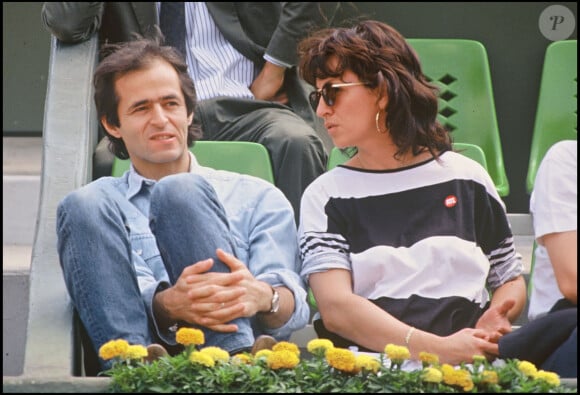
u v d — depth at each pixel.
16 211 9.83
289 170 8.49
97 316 6.29
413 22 10.96
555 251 6.37
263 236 6.95
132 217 7.03
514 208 10.93
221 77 9.29
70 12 8.72
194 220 6.39
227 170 8.06
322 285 6.66
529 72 10.97
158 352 5.96
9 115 11.34
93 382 5.85
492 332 6.30
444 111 9.77
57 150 8.09
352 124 6.89
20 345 8.54
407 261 6.64
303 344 7.57
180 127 7.18
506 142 10.97
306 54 6.99
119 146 7.44
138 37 8.20
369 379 5.71
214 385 5.64
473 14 10.96
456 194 6.82
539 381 5.73
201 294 6.27
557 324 6.07
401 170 6.89
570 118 9.61
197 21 9.40
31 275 7.10
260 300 6.43
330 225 6.80
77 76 8.66
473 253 6.70
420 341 6.32
